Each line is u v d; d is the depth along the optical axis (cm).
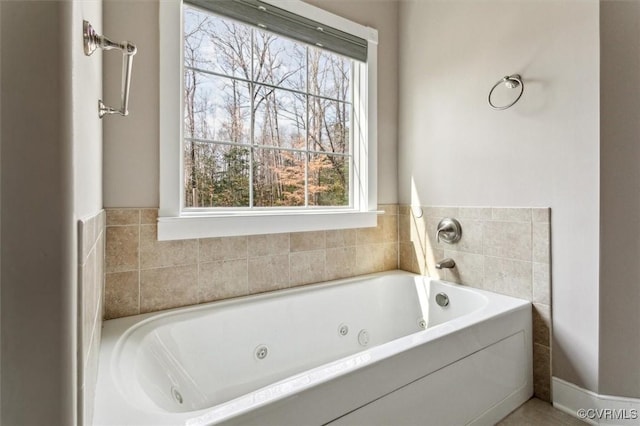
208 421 79
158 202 159
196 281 170
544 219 168
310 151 224
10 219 52
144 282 156
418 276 229
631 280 148
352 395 102
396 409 114
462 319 146
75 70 58
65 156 55
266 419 85
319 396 95
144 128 155
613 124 148
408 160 243
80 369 61
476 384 144
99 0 125
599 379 152
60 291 55
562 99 162
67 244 55
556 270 165
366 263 236
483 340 147
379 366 109
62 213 55
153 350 135
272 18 192
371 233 239
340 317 205
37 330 54
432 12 226
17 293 53
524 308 169
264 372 173
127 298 152
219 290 176
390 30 247
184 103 176
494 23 190
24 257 53
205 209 182
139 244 155
